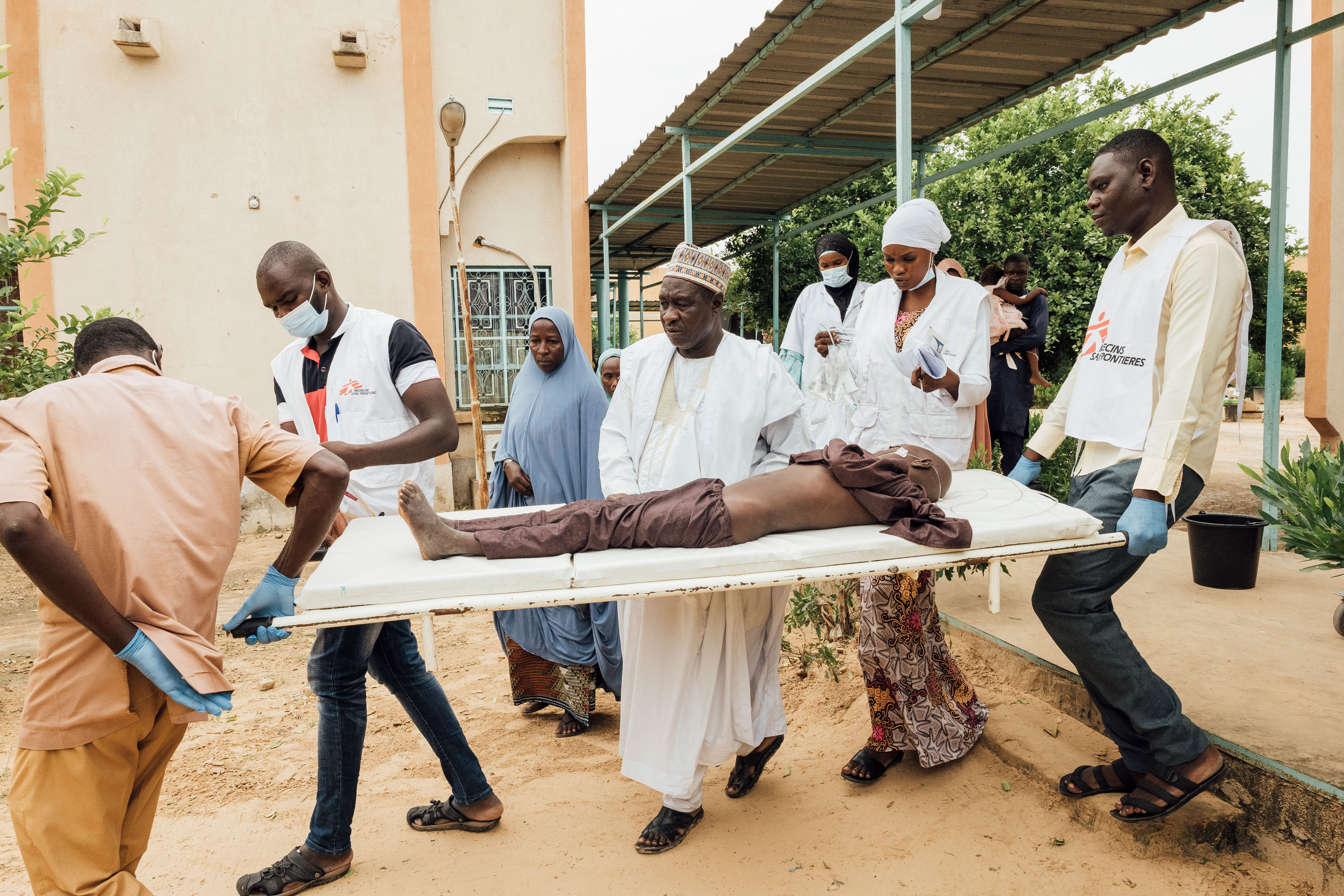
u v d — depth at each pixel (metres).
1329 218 6.17
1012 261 6.64
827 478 2.74
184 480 2.18
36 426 2.06
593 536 2.56
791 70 7.14
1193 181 15.51
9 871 3.13
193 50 8.91
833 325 5.80
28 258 5.43
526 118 10.00
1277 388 5.62
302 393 3.46
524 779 3.73
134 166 8.83
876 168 10.23
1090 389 2.97
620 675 4.12
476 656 5.46
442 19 9.67
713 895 2.82
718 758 3.03
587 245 10.26
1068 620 2.76
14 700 4.75
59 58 8.62
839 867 2.93
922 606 3.34
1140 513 2.63
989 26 6.03
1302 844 2.67
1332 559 3.38
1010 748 3.41
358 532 2.96
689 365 3.24
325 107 9.24
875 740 3.45
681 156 9.76
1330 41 6.11
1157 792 2.80
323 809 2.95
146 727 2.18
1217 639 3.85
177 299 8.98
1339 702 3.17
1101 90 16.67
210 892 3.00
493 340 10.31
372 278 9.48
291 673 5.22
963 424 3.78
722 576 2.43
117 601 2.09
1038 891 2.72
